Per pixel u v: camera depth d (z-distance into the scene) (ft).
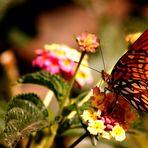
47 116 1.69
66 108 1.74
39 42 2.68
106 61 2.47
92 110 1.68
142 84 1.69
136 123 1.79
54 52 1.93
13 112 1.65
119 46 2.51
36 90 2.43
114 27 2.68
